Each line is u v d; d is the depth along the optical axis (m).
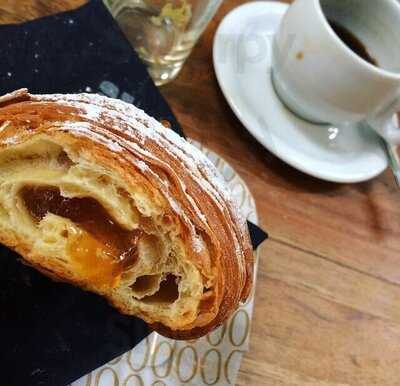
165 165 0.15
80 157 0.15
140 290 0.17
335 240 0.24
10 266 0.17
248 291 0.18
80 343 0.17
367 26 0.24
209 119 0.24
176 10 0.23
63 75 0.20
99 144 0.15
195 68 0.24
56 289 0.18
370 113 0.23
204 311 0.16
